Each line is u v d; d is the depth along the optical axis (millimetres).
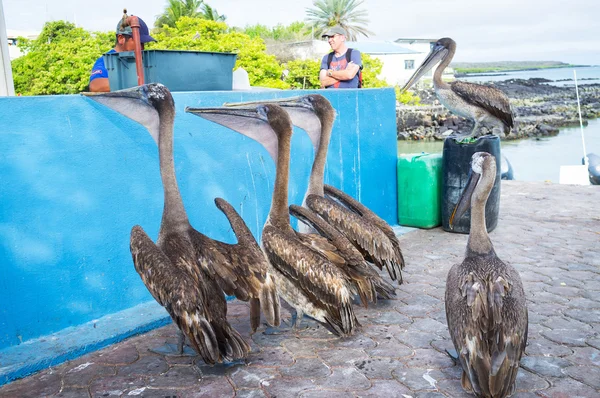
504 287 1383
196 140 2174
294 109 2156
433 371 1557
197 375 1563
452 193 2967
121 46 2521
